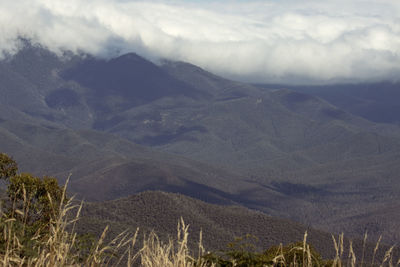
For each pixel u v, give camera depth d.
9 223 6.16
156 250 5.99
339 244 5.79
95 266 5.71
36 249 6.06
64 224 5.76
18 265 5.78
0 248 6.04
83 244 6.01
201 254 6.84
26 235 6.34
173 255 5.99
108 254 5.86
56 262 5.61
